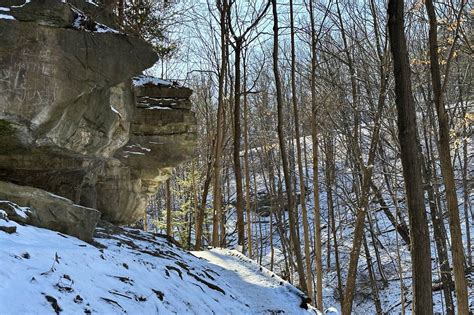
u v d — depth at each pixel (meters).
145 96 11.76
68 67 6.55
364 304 21.62
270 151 26.78
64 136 6.97
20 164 7.07
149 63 7.54
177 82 12.34
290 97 26.92
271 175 25.84
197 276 7.64
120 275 5.36
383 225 24.78
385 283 21.72
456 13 11.52
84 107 7.09
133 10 13.68
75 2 7.36
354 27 19.69
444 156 9.95
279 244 28.58
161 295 5.53
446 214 20.52
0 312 3.27
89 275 4.84
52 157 7.29
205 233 25.91
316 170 13.52
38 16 6.32
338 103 18.47
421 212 6.71
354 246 13.64
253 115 27.73
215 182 16.33
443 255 17.69
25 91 6.21
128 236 8.97
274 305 8.12
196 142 12.18
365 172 13.73
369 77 17.73
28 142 6.57
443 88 9.86
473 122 14.36
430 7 9.59
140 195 11.96
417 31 16.84
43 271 4.26
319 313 8.67
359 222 13.64
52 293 3.93
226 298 7.46
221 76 16.05
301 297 8.70
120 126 8.55
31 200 6.12
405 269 22.06
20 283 3.79
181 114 11.88
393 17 6.73
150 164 11.52
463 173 19.98
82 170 7.98
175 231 27.78
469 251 20.45
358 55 17.42
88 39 6.80
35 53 6.29
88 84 6.83
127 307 4.62
